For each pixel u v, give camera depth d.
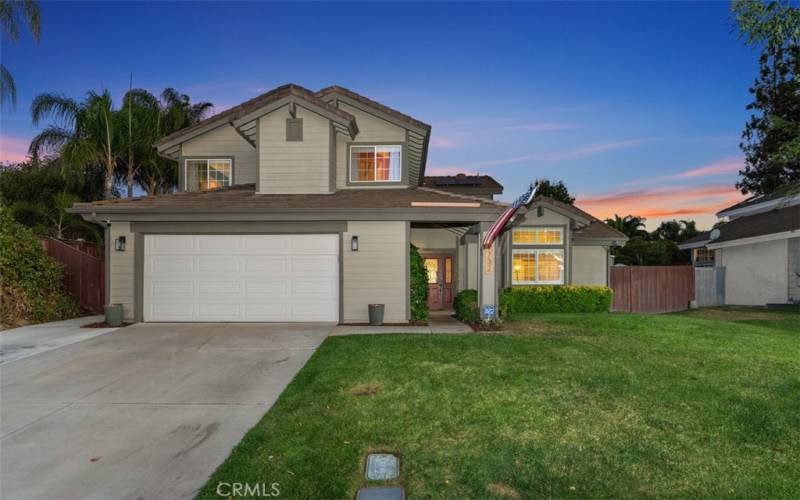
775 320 12.94
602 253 17.38
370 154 12.95
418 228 14.63
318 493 3.43
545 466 3.82
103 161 18.83
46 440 4.48
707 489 3.48
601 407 5.08
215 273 10.88
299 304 10.84
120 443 4.41
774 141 23.86
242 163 13.76
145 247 10.91
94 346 8.34
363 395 5.49
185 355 7.68
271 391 5.89
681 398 5.36
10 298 10.86
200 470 3.87
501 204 10.98
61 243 13.38
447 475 3.67
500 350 7.61
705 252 28.00
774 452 4.07
